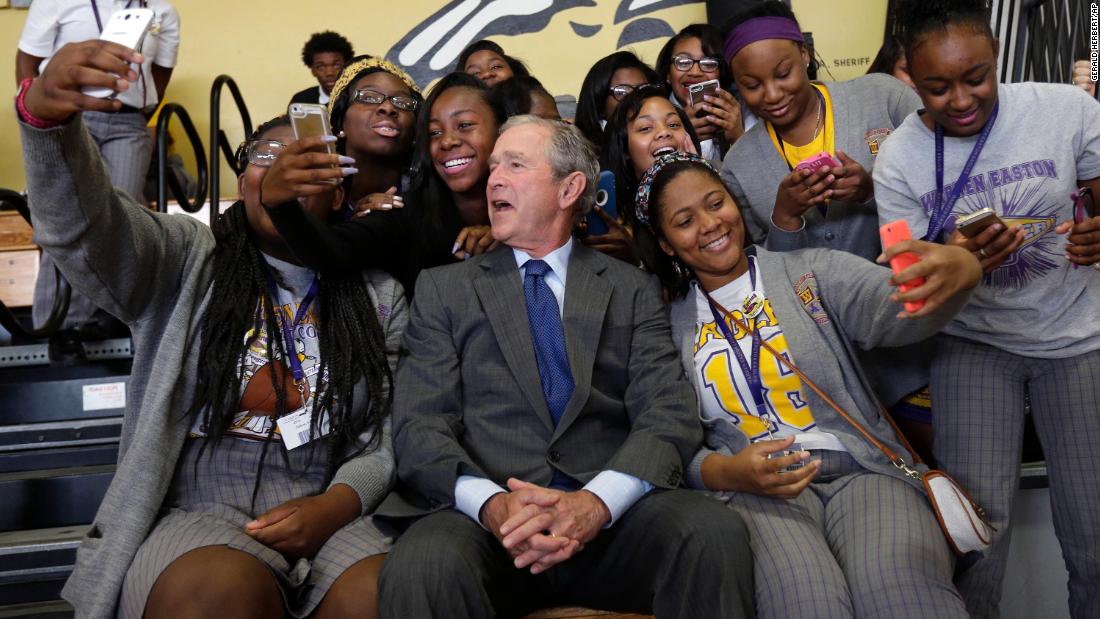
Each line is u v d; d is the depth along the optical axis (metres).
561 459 2.01
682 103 3.25
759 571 1.83
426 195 2.53
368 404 2.17
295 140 2.06
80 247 1.80
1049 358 2.07
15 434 2.91
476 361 2.09
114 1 3.91
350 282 2.26
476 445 2.04
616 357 2.11
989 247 1.82
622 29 5.56
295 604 1.85
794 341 2.07
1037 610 2.58
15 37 5.61
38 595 2.55
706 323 2.20
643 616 1.94
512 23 5.60
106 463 2.92
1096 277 2.07
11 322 3.07
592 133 3.13
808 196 2.32
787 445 1.91
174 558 1.78
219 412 2.01
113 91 1.60
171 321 2.02
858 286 2.04
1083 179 2.04
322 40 5.26
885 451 2.03
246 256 2.16
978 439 2.12
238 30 5.68
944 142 2.09
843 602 1.76
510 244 2.17
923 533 1.86
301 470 2.09
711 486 2.00
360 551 1.90
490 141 2.49
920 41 1.95
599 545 1.96
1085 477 2.03
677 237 2.15
